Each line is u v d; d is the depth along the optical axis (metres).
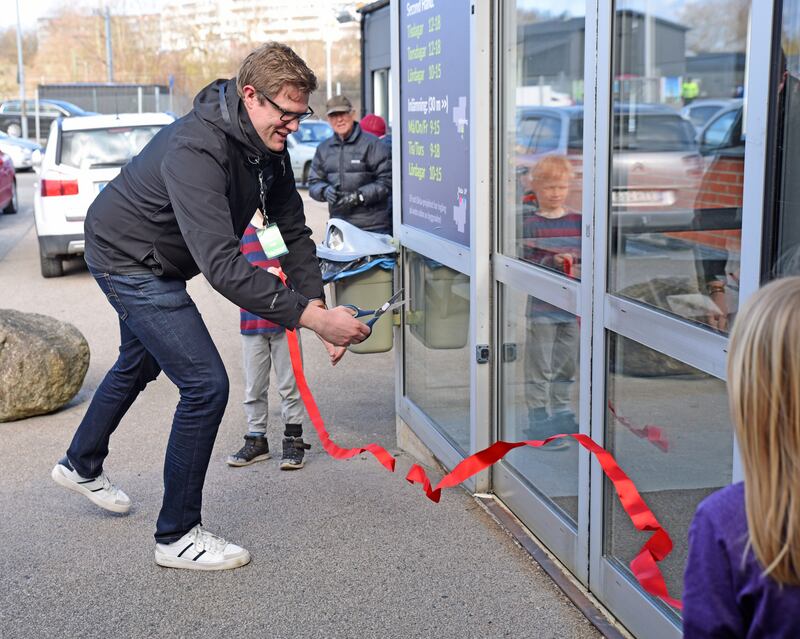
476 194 4.15
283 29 57.78
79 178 11.24
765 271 2.41
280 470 4.98
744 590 1.42
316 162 7.67
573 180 3.52
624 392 3.20
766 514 1.36
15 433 5.84
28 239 15.03
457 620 3.41
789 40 2.34
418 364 5.21
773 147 2.37
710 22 2.87
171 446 3.78
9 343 6.04
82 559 3.99
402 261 5.24
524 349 4.04
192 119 3.49
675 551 2.98
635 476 3.17
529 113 3.86
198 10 59.53
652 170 2.97
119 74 64.25
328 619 3.45
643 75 3.04
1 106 34.25
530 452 4.05
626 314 3.08
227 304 9.94
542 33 3.73
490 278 4.22
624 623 3.23
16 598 3.67
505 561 3.83
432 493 3.21
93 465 4.28
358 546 4.02
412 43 4.89
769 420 1.35
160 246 3.64
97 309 9.79
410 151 5.03
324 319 3.43
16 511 4.54
